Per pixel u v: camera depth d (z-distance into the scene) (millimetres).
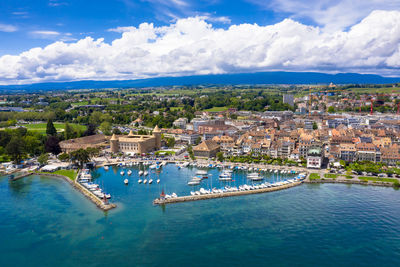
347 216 199375
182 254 159375
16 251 165125
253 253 159250
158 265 150750
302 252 159875
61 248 166875
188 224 191875
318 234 177250
